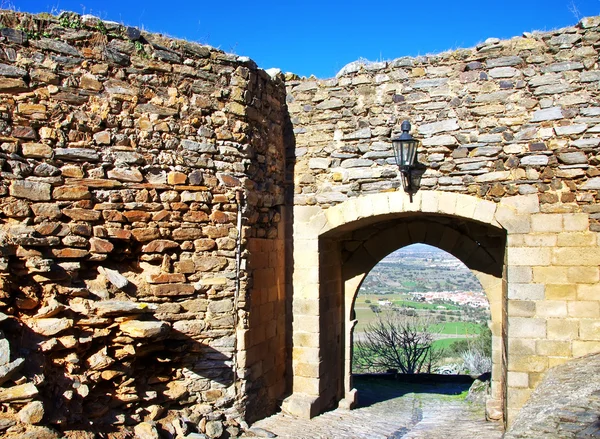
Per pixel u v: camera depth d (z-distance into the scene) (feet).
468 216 20.45
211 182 18.99
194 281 18.63
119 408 16.47
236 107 19.72
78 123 16.84
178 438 16.99
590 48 19.54
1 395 13.06
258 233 20.83
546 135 19.79
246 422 19.36
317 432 20.10
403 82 21.56
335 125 22.40
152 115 18.10
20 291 15.40
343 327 26.63
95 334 16.11
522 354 19.53
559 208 19.52
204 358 18.67
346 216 22.08
